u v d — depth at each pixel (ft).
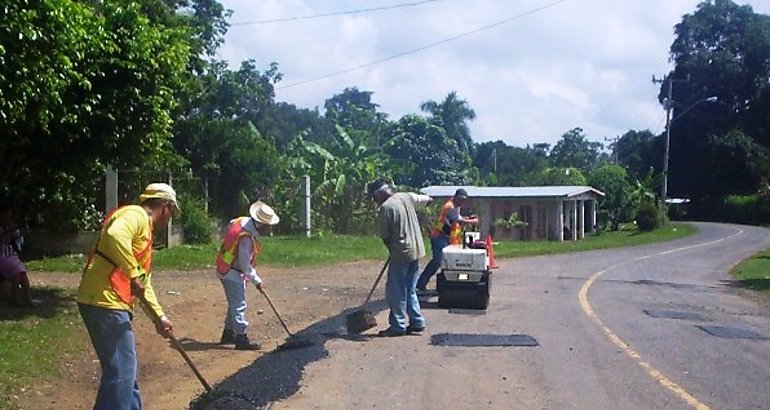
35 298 38.91
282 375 25.25
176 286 47.39
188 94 76.23
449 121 217.56
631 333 34.60
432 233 43.78
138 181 66.80
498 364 27.22
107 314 19.02
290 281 53.67
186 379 26.05
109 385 19.06
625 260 87.30
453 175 182.91
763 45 207.51
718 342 33.14
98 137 35.91
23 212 54.44
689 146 212.02
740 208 200.95
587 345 31.14
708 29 213.66
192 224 75.72
